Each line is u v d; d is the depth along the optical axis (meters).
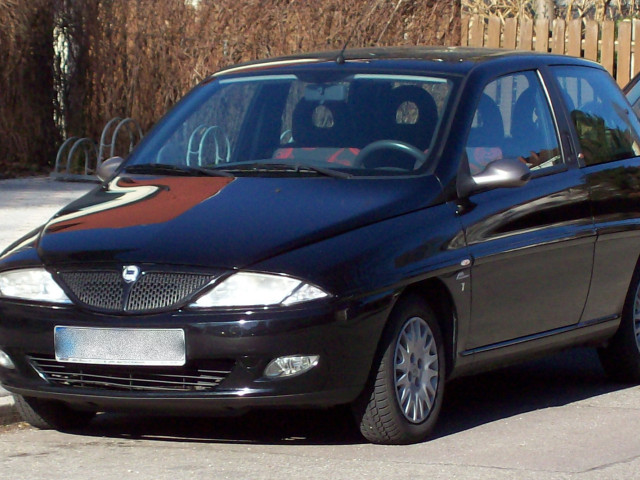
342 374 6.64
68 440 7.42
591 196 8.56
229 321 6.47
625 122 9.49
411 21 20.44
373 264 6.77
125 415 8.12
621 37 20.72
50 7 21.41
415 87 8.09
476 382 9.31
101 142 19.97
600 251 8.60
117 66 21.48
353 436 7.41
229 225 6.91
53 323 6.78
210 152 8.39
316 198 7.22
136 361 6.61
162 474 6.49
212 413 6.74
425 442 7.24
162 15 21.06
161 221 7.04
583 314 8.55
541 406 8.42
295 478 6.38
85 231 7.11
